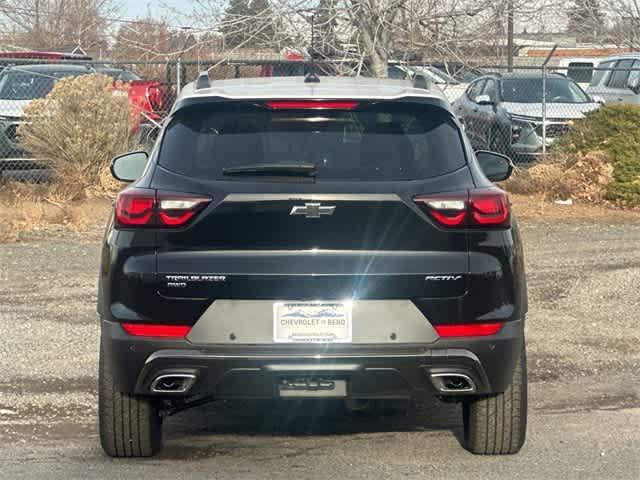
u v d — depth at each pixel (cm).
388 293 500
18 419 651
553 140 1880
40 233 1384
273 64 1605
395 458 566
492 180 676
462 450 581
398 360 502
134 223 509
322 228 499
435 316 503
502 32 1522
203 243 504
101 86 1656
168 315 503
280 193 500
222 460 562
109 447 554
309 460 562
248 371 502
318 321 499
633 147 1661
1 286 1073
